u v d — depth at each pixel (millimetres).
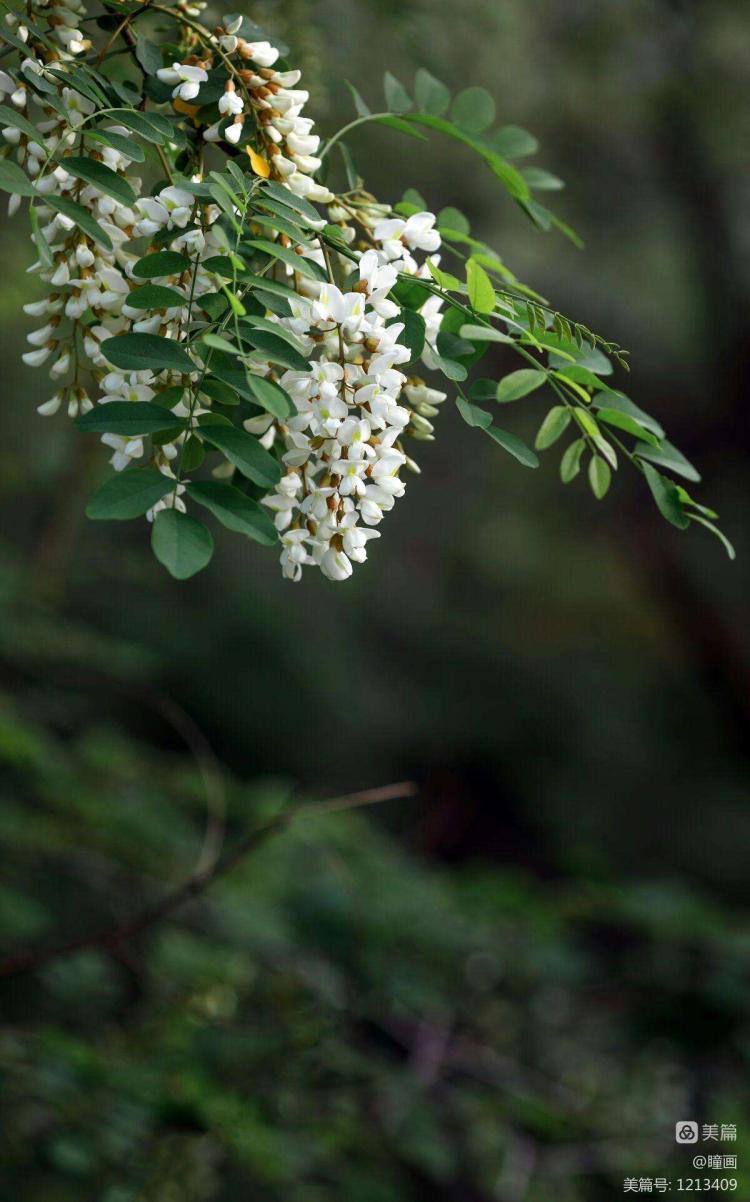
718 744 13086
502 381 1431
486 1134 3586
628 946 4605
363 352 1290
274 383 1246
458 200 6273
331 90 3453
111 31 1519
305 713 11969
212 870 2578
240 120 1369
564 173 8531
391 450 1302
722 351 10297
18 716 4332
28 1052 2896
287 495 1325
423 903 3906
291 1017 3318
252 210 1341
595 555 12180
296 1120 3199
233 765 11719
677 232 9453
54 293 1369
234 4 2354
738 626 11289
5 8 1377
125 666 4637
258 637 11570
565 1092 3701
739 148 8188
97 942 2654
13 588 4379
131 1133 2768
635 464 1515
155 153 1589
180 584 10664
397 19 3453
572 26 6691
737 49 7031
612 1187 3924
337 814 4254
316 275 1273
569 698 13305
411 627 13148
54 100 1347
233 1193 3459
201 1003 3350
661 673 13508
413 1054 3533
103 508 1178
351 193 1501
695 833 12539
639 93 7445
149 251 1321
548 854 12602
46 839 3826
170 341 1223
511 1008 3947
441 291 1396
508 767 12961
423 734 12773
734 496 10805
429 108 1925
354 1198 3229
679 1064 3957
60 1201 3387
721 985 3834
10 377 4754
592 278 9758
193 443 1246
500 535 12320
